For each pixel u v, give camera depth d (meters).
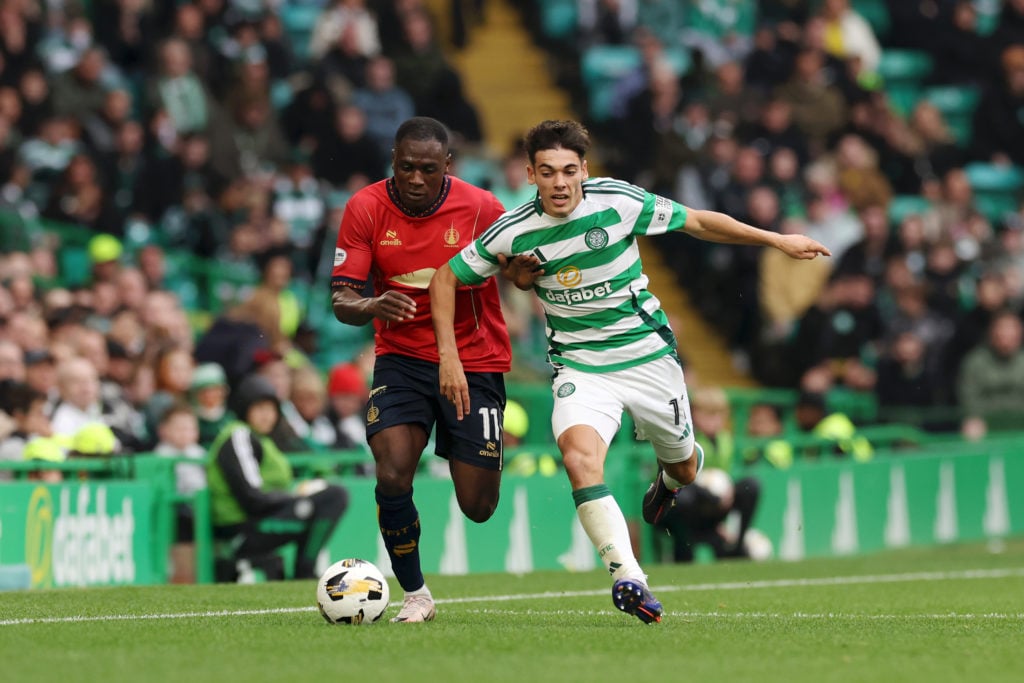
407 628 22.66
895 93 81.44
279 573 36.47
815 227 65.00
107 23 63.75
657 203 23.16
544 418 50.84
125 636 21.56
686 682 16.97
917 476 54.88
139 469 35.88
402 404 23.92
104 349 41.41
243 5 67.19
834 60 72.56
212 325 45.44
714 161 64.38
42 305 45.53
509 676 17.22
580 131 22.59
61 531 33.59
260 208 56.09
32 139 55.62
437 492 40.25
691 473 25.30
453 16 74.38
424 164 23.48
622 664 18.42
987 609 29.11
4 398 36.16
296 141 60.62
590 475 22.61
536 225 22.92
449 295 23.06
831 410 56.56
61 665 18.17
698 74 69.62
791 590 34.34
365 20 66.06
